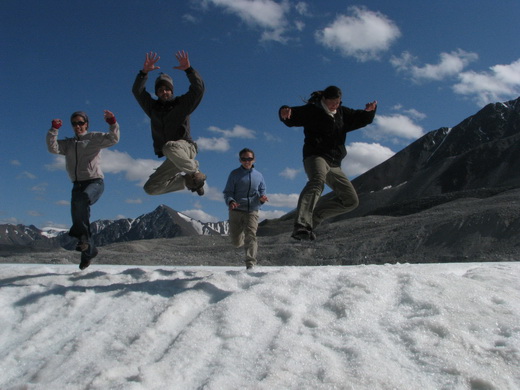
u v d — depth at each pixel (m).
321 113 5.77
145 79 6.03
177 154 5.76
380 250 28.25
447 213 33.06
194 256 27.62
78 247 6.04
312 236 5.54
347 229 35.28
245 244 7.41
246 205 7.48
